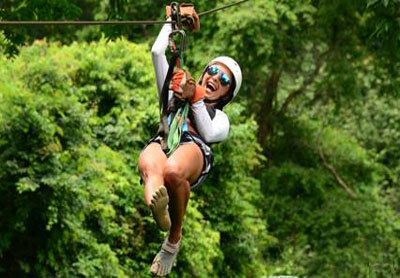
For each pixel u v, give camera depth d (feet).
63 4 50.83
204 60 101.04
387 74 110.52
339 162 125.70
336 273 96.89
